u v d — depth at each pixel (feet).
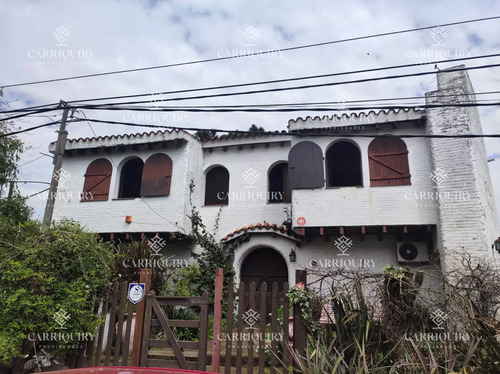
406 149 33.94
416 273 18.53
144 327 18.40
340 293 17.08
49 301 16.22
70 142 42.55
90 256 18.30
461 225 29.58
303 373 14.29
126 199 40.32
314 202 34.30
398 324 16.46
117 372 8.32
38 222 18.90
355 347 15.28
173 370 8.55
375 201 33.14
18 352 15.31
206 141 42.68
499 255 29.94
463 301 16.08
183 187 38.93
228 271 35.09
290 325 18.86
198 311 31.48
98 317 18.57
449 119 31.86
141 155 41.37
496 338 14.73
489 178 37.78
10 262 16.17
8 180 33.04
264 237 36.37
